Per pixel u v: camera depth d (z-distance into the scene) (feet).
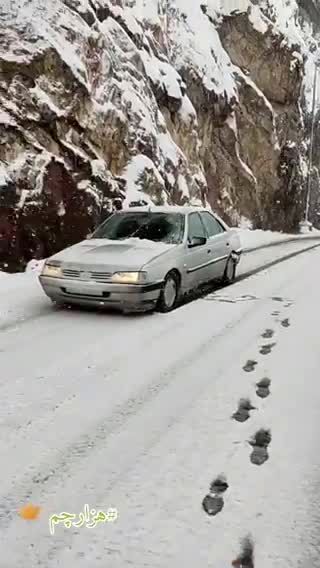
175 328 20.62
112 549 7.91
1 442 11.19
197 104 68.08
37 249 31.35
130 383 14.65
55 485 9.60
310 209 126.21
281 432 11.74
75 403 13.25
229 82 76.69
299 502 9.09
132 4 56.44
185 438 11.43
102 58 42.19
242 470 10.11
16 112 32.91
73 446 11.07
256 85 87.76
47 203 32.48
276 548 7.93
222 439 11.38
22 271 30.37
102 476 9.91
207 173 72.33
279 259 46.37
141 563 7.61
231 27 84.23
